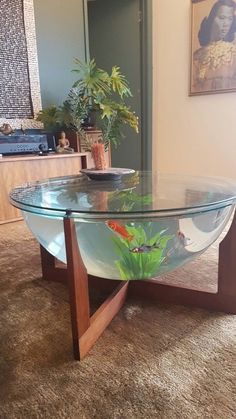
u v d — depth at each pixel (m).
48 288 1.21
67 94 2.90
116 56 3.49
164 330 0.92
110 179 1.43
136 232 0.97
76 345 0.80
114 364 0.78
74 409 0.65
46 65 2.71
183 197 1.11
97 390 0.70
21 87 2.53
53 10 2.70
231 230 0.96
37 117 2.60
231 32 2.66
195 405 0.65
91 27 3.55
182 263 1.09
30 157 2.25
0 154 2.21
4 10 2.33
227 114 2.86
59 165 2.47
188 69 3.04
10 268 1.40
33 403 0.67
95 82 2.52
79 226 0.92
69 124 2.68
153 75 3.32
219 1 2.68
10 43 2.40
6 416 0.64
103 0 3.38
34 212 0.94
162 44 3.18
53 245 1.01
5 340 0.89
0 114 2.42
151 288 1.10
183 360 0.79
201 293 1.04
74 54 2.93
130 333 0.91
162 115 3.34
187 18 2.95
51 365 0.79
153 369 0.76
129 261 1.00
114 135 2.75
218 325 0.94
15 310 1.05
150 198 1.11
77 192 1.25
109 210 0.91
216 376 0.73
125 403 0.66
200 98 3.02
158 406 0.65
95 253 0.96
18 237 1.85
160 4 3.11
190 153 3.20
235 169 2.91
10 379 0.74
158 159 3.46
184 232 1.02
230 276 0.98
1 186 2.12
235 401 0.66
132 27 3.32
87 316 0.83
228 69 2.75
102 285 1.16
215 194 1.10
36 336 0.91
